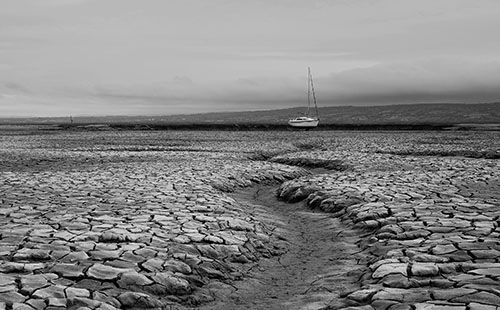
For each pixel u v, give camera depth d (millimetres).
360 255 10312
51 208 13492
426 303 6777
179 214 12914
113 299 7367
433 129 88625
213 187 19078
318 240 12250
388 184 17703
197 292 8336
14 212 12898
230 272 9414
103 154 35250
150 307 7449
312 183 18750
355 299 7406
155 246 9859
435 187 16938
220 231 11484
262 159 35125
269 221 14055
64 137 64375
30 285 7504
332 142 50406
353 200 15172
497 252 9039
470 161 27469
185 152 37312
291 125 95938
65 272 8172
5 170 25188
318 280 9031
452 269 8242
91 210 13250
